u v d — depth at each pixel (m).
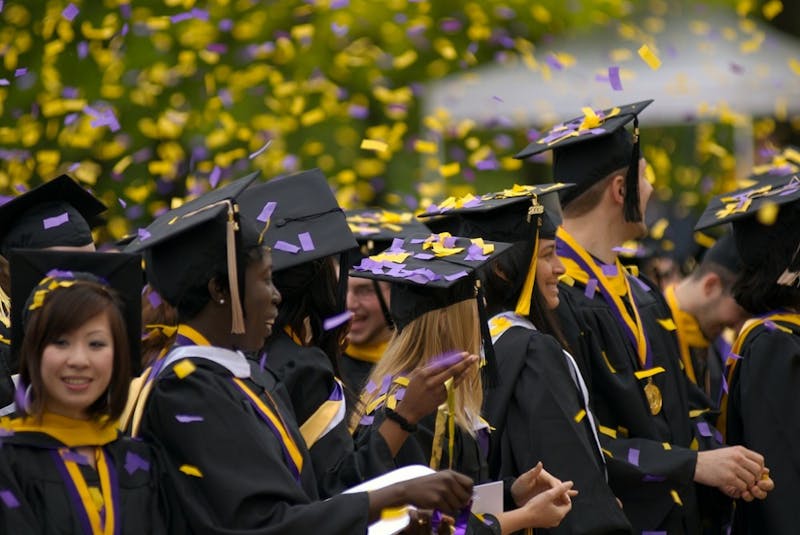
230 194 15.77
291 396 17.28
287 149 39.81
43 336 14.36
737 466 19.91
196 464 14.73
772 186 22.62
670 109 42.06
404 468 15.52
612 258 21.59
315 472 16.69
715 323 24.42
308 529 14.43
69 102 26.53
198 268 15.48
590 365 20.50
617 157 21.38
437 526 15.55
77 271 15.39
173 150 32.19
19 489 14.03
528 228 19.08
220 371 15.30
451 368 16.17
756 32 44.00
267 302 15.77
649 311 21.78
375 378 17.72
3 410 15.92
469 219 19.50
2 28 33.25
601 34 43.62
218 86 35.81
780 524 20.92
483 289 19.02
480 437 18.23
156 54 35.03
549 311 19.44
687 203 40.25
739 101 42.16
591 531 18.12
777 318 21.86
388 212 25.36
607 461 19.81
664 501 19.97
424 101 42.12
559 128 22.38
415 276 17.31
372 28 40.97
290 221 18.69
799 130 43.09
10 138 29.81
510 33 43.59
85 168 28.30
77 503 14.20
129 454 14.77
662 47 43.38
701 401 22.41
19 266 15.29
